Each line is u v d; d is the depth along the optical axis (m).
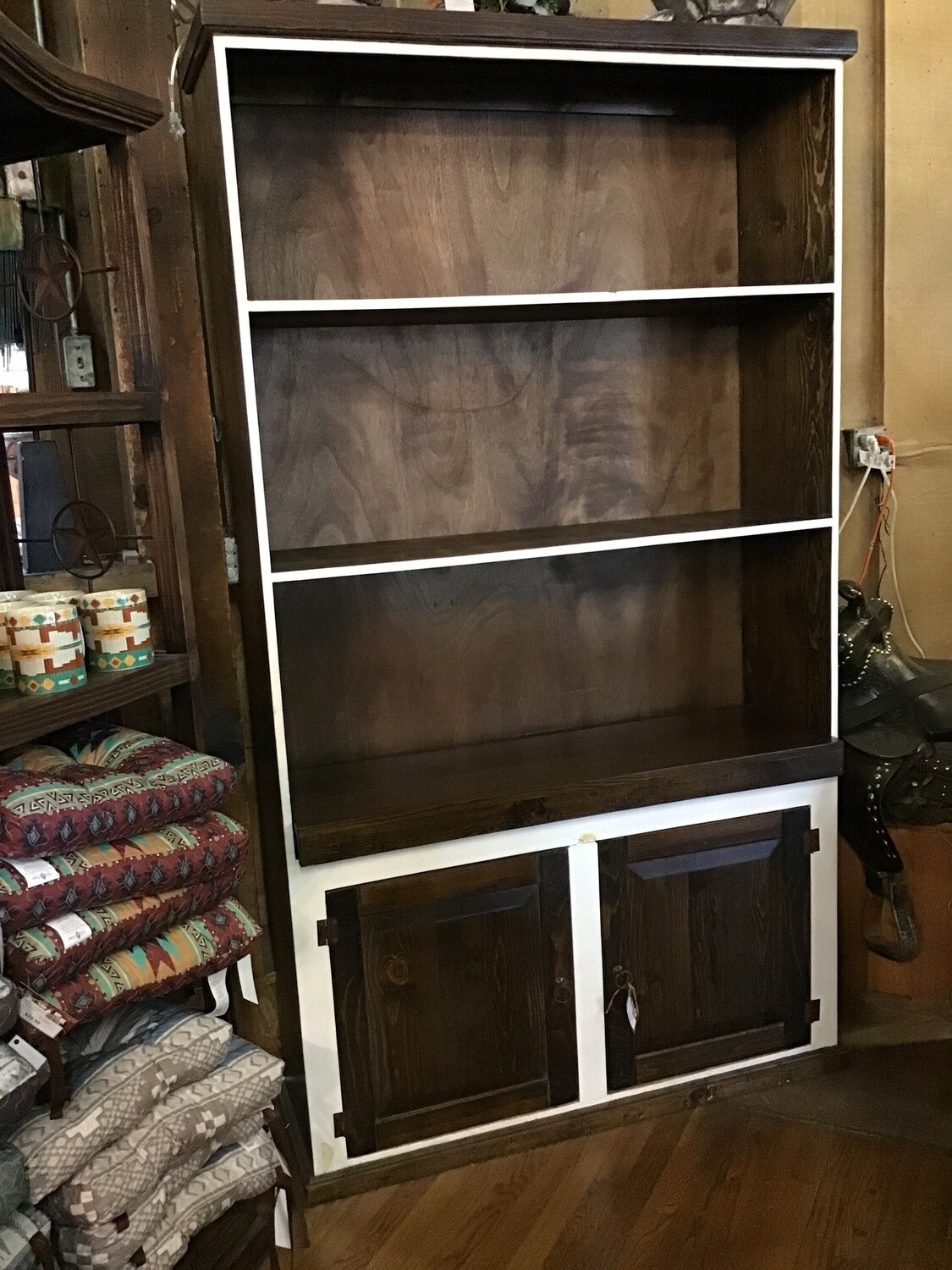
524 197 2.08
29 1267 1.24
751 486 2.26
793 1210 1.81
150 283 1.52
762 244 2.13
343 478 2.06
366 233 2.00
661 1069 2.05
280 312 1.69
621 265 2.16
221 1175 1.52
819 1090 2.12
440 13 1.63
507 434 2.15
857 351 2.36
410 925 1.86
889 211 2.29
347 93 1.90
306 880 1.79
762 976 2.10
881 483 2.38
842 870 2.42
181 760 1.49
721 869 2.03
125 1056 1.40
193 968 1.46
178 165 1.90
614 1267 1.71
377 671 2.14
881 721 2.12
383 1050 1.88
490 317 1.98
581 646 2.27
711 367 2.25
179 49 1.80
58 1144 1.27
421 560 1.80
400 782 1.98
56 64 1.33
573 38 1.70
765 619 2.27
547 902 1.93
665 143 2.14
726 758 1.99
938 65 2.26
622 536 1.95
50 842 1.28
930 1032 2.28
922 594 2.45
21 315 1.81
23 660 1.38
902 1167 1.90
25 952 1.26
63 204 1.87
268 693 1.78
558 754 2.10
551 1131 1.99
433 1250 1.76
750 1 1.83
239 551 2.00
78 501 1.64
